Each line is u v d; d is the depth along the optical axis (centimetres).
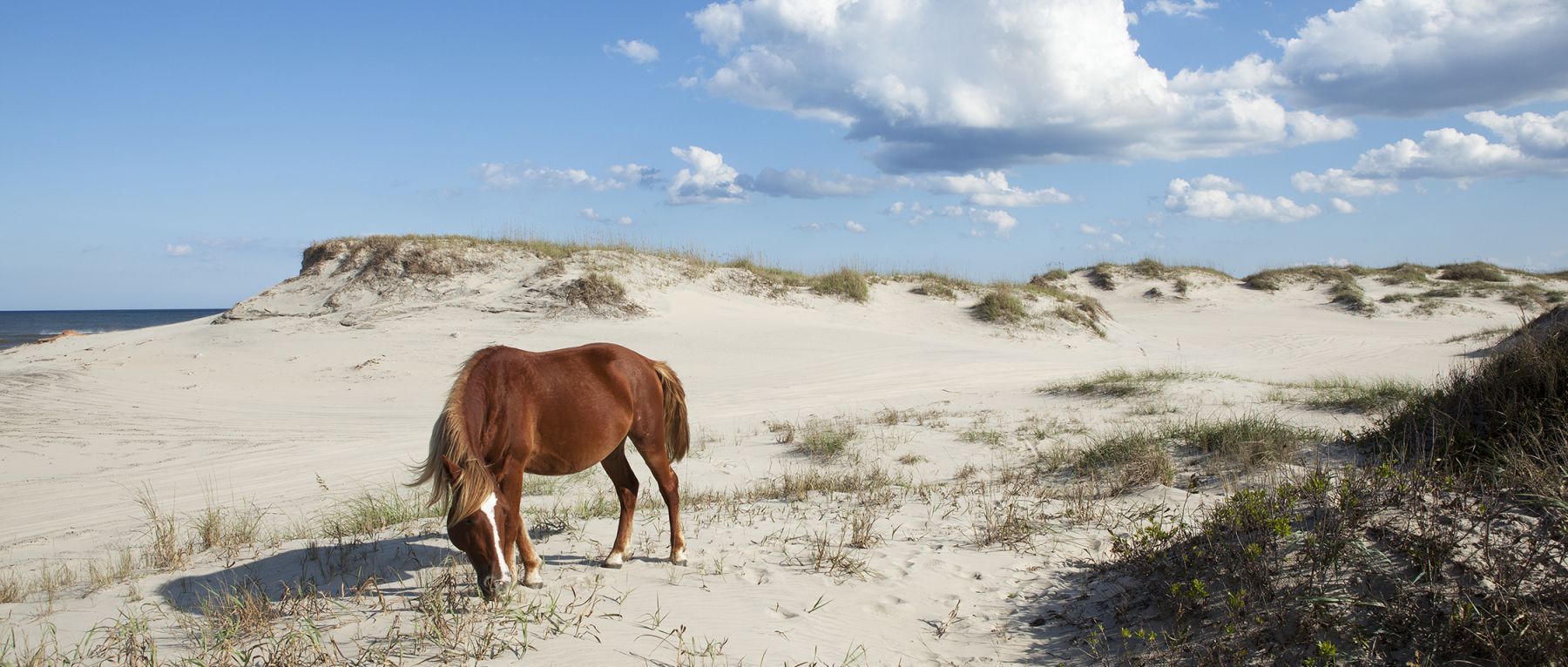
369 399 1736
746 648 446
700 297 2639
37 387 1733
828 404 1622
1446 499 516
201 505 980
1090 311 2938
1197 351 2598
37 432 1417
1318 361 2209
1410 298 3622
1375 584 443
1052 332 2711
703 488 962
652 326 2333
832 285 2884
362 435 1418
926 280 3078
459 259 2677
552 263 2630
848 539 673
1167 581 505
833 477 966
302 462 1231
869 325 2652
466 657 421
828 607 523
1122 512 707
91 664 421
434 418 1556
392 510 819
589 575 580
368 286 2580
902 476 981
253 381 1881
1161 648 443
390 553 640
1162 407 1298
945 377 1914
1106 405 1359
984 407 1454
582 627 468
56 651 426
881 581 573
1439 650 395
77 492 1091
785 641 462
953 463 1048
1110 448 954
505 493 521
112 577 619
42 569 681
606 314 2366
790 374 1964
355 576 582
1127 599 505
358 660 417
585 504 819
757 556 634
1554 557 436
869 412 1488
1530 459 555
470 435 504
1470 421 718
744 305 2656
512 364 541
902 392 1733
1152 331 3142
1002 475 930
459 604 498
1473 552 449
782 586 560
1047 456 1011
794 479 972
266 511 919
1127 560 555
